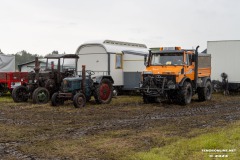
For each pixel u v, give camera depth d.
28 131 8.76
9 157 6.38
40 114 11.68
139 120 10.45
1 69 21.53
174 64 14.55
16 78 16.89
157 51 15.02
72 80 13.77
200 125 9.46
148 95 14.33
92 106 13.86
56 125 9.60
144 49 21.30
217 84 19.80
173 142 7.38
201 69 15.95
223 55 19.89
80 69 18.75
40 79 14.93
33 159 6.27
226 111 12.47
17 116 11.23
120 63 18.86
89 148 6.99
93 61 18.47
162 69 14.48
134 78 18.69
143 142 7.45
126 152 6.64
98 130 8.88
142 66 18.33
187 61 14.69
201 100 16.27
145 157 6.18
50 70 15.30
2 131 8.73
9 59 22.02
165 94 14.18
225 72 19.86
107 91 14.99
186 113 11.97
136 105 14.30
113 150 6.81
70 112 12.17
